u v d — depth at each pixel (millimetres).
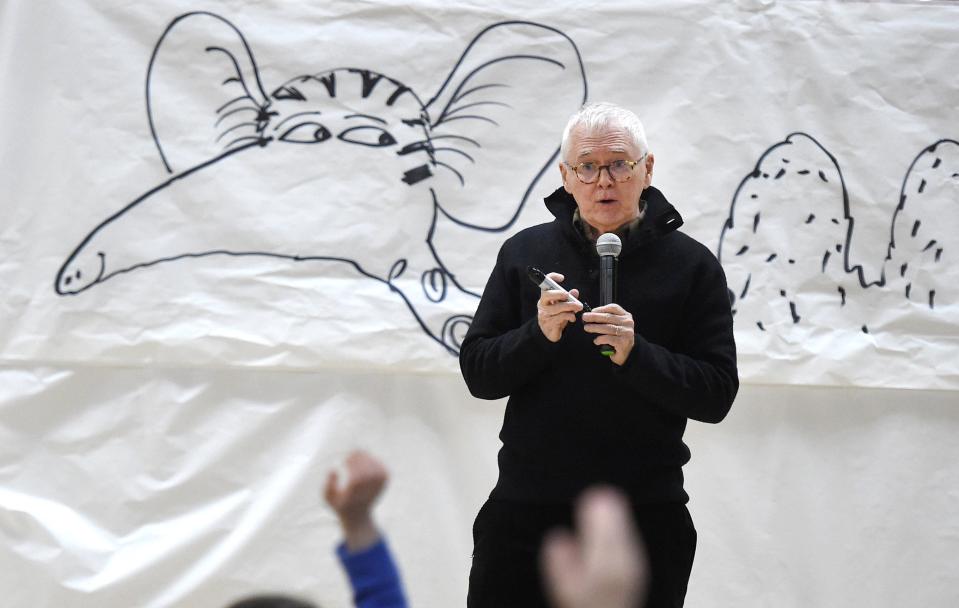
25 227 9891
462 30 10500
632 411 6941
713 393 6891
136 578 9602
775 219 10547
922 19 10867
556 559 2316
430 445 10102
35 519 9562
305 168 10227
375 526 3262
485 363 7094
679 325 7316
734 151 10570
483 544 7141
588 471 6883
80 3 10117
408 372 10125
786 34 10719
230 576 9734
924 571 10328
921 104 10773
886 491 10398
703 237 10477
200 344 9914
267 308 10031
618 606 2252
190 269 10016
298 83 10305
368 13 10453
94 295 9898
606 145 7215
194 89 10203
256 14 10336
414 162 10336
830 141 10664
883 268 10586
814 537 10297
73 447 9773
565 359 7051
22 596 9516
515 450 7105
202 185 10102
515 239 7723
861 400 10516
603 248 6910
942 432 10531
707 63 10633
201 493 9844
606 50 10578
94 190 9977
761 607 10188
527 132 10461
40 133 9977
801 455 10375
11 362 9812
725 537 10234
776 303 10438
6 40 9977
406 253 10250
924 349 10492
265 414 9992
